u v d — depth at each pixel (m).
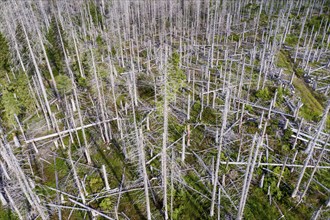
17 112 19.72
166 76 20.98
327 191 15.70
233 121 20.48
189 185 16.06
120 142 18.86
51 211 14.90
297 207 14.95
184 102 22.33
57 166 17.42
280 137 19.14
